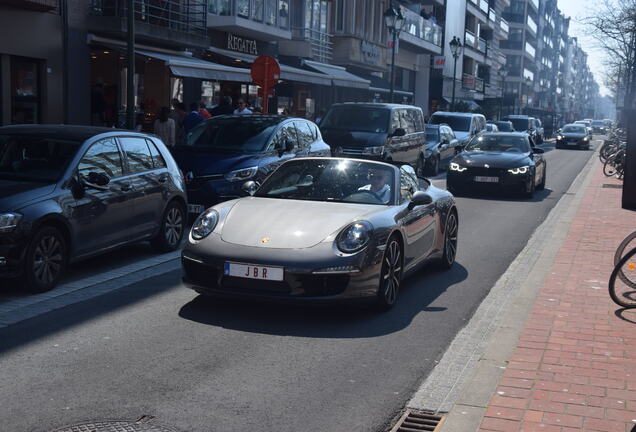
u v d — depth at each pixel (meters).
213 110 18.69
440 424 4.33
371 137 18.06
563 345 5.80
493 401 4.59
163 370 5.13
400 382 5.11
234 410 4.50
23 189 7.25
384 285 6.82
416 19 49.22
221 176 11.27
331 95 37.09
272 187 7.68
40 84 18.23
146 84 22.53
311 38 33.88
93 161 8.06
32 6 16.92
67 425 4.17
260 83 17.53
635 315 6.80
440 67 55.50
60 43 18.56
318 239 6.41
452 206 9.02
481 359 5.48
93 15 19.45
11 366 5.11
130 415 4.34
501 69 69.88
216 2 25.45
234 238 6.51
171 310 6.68
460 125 28.81
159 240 9.35
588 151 46.47
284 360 5.45
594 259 9.58
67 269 8.36
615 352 5.65
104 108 20.17
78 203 7.63
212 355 5.49
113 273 8.20
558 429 4.19
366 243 6.45
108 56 20.73
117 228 8.34
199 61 20.25
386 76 48.62
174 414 4.38
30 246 6.99
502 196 18.12
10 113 17.30
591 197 17.97
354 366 5.40
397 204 7.41
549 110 103.62
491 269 9.17
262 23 27.44
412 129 20.42
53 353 5.41
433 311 7.05
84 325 6.16
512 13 106.00
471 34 70.25
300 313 6.74
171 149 12.09
